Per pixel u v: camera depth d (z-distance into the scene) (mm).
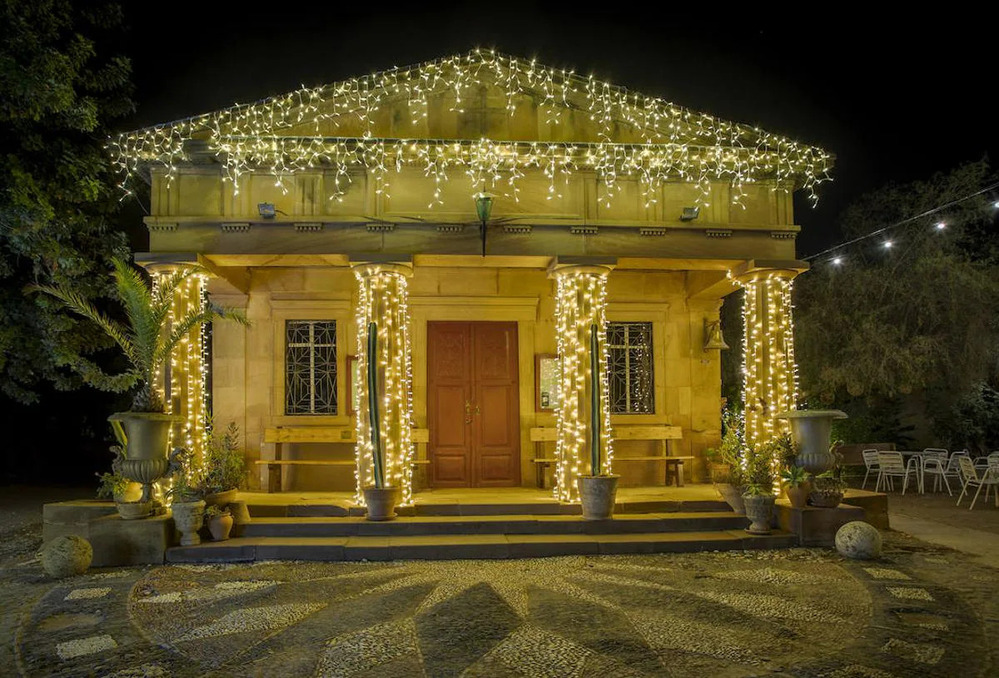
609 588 6926
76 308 9102
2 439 16625
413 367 11836
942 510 11781
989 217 16734
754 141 10016
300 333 11844
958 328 16094
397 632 5680
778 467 9367
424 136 9867
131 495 8633
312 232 9414
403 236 9477
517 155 9531
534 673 4863
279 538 8633
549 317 12094
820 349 17156
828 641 5465
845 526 8297
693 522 9070
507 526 8859
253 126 9492
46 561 7453
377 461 8984
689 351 12445
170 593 6844
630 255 9750
